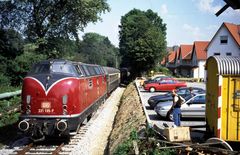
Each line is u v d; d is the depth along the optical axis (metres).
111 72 41.75
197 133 14.73
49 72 16.48
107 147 16.97
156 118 20.86
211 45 59.09
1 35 36.34
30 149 15.07
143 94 37.84
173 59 99.19
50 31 42.28
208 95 13.07
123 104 30.52
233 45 57.22
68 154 14.38
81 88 17.31
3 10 40.91
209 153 10.38
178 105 15.34
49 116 15.88
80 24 42.00
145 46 64.38
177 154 10.77
